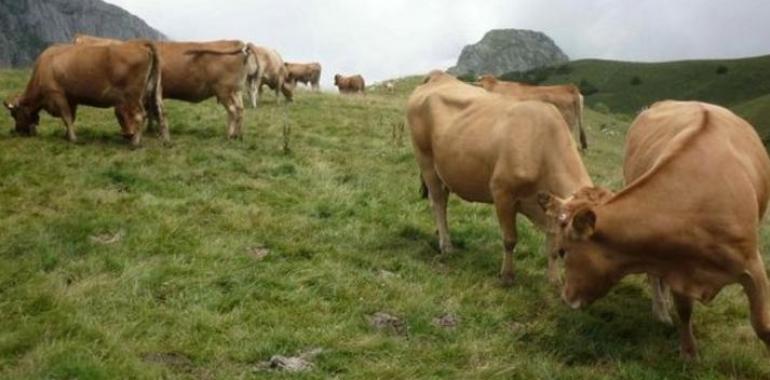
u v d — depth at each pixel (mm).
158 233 10016
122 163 13789
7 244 9461
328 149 16938
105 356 6797
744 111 90188
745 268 6344
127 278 8469
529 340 7715
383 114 24156
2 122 17234
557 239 7113
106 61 14914
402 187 13758
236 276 8781
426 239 11109
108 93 15109
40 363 6520
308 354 7195
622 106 116000
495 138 8930
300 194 12828
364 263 9719
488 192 9367
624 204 6629
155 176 13062
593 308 8570
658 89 119562
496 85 23359
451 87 10602
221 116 20328
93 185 12320
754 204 6453
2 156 13711
